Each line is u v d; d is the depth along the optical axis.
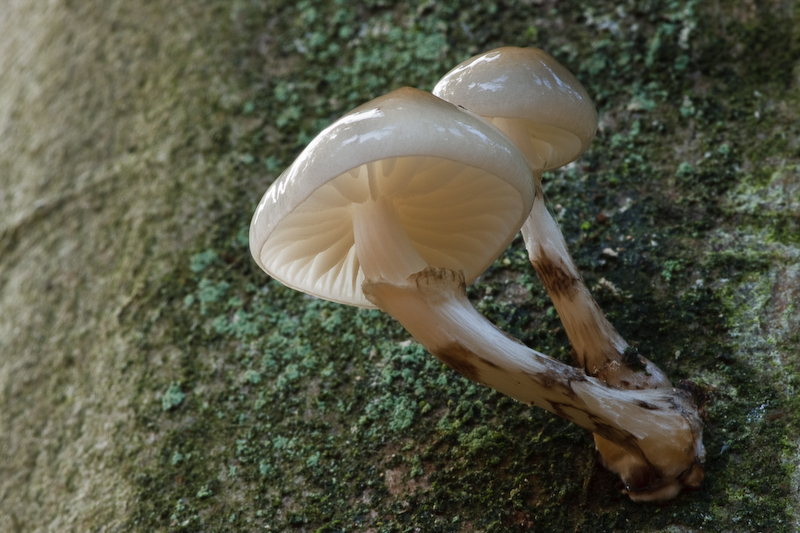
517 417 0.34
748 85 0.38
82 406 0.38
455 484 0.34
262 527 0.34
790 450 0.32
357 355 0.36
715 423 0.33
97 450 0.37
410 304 0.31
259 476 0.35
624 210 0.37
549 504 0.33
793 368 0.33
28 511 0.37
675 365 0.34
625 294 0.35
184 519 0.35
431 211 0.33
